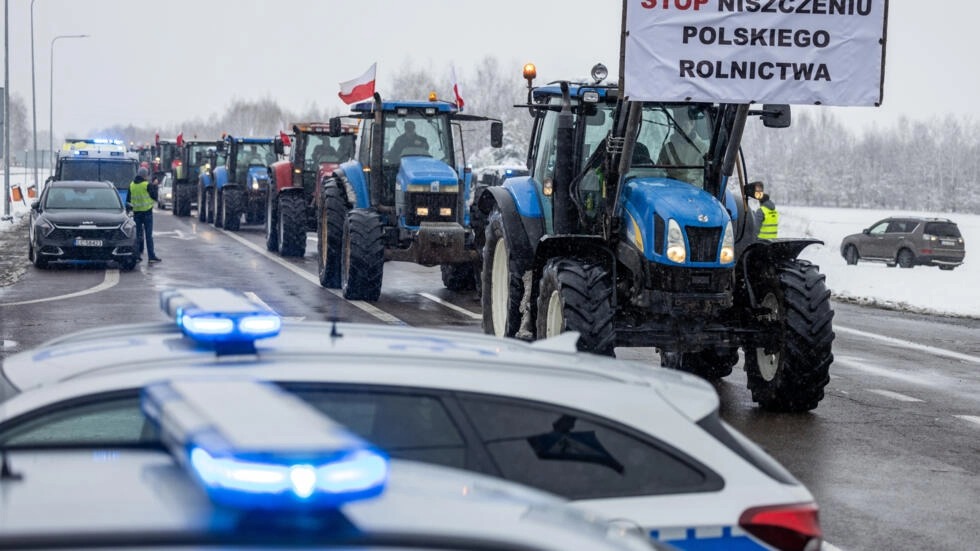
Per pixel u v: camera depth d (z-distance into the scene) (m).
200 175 100.19
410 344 9.27
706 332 24.44
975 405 26.22
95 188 57.47
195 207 130.38
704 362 28.25
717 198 26.14
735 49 24.12
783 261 25.39
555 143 28.39
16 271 52.47
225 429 3.69
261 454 3.47
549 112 29.02
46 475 4.42
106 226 53.16
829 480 19.05
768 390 24.78
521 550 4.03
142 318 35.72
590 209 26.67
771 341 24.53
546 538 4.15
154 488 4.07
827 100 24.34
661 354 28.89
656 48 23.94
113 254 53.16
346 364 8.38
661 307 24.52
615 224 25.36
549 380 8.61
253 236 80.56
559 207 26.84
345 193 46.19
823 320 24.12
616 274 25.50
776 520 8.27
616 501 8.20
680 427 8.53
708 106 26.33
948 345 36.75
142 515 3.76
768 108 25.11
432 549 3.89
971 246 119.69
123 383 7.70
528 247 28.64
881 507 17.45
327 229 45.84
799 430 22.98
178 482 4.05
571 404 8.43
